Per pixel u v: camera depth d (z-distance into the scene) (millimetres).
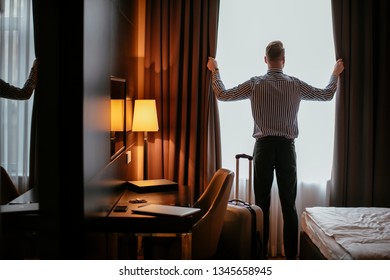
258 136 3516
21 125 1646
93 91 2057
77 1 1847
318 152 4023
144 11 4039
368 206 3895
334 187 3916
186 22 3891
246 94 3527
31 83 1711
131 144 3660
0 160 1521
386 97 3896
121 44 3055
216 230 2797
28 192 1688
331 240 2676
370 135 3875
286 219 3545
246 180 4051
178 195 3094
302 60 3986
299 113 4016
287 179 3492
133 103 3742
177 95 3939
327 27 3975
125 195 3086
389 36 3885
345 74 3867
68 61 1855
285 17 3980
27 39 1670
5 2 1523
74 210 1883
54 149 1846
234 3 3990
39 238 1756
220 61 4016
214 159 3984
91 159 2021
